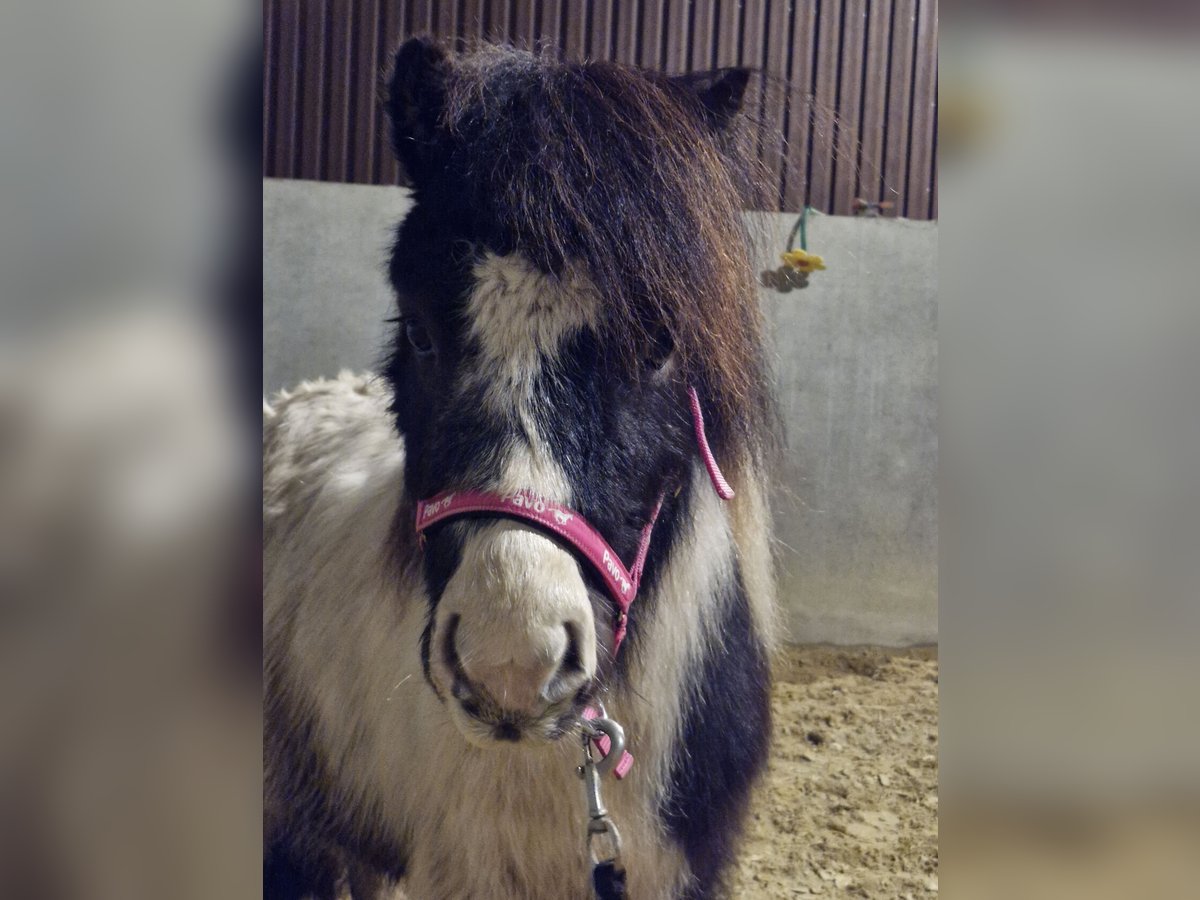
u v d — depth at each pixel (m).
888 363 5.36
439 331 1.51
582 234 1.47
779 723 4.30
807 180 5.44
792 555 5.34
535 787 1.81
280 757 2.31
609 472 1.48
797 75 5.37
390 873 2.18
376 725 2.01
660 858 1.91
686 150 1.64
